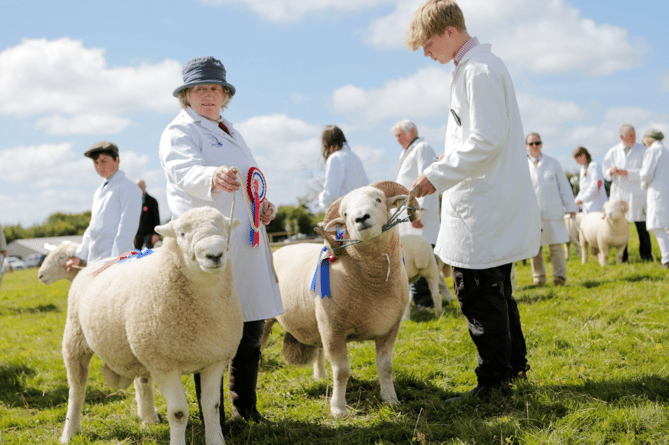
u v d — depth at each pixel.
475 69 3.41
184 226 2.72
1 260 6.12
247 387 3.51
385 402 3.70
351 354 5.09
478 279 3.51
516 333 3.79
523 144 3.61
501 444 2.83
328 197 6.03
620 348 4.36
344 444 3.18
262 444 3.20
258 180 3.46
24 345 6.77
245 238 3.43
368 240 3.52
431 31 3.52
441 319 6.00
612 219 8.83
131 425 3.77
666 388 3.35
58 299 11.00
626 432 2.89
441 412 3.46
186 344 2.84
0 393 4.87
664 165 8.23
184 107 3.64
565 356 4.38
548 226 7.58
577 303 6.00
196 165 3.21
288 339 4.50
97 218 5.39
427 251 6.25
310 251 4.29
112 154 5.41
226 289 2.95
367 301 3.64
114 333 3.04
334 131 6.25
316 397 4.12
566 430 2.94
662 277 7.22
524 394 3.41
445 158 3.41
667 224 8.12
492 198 3.46
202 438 3.29
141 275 2.97
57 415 4.11
